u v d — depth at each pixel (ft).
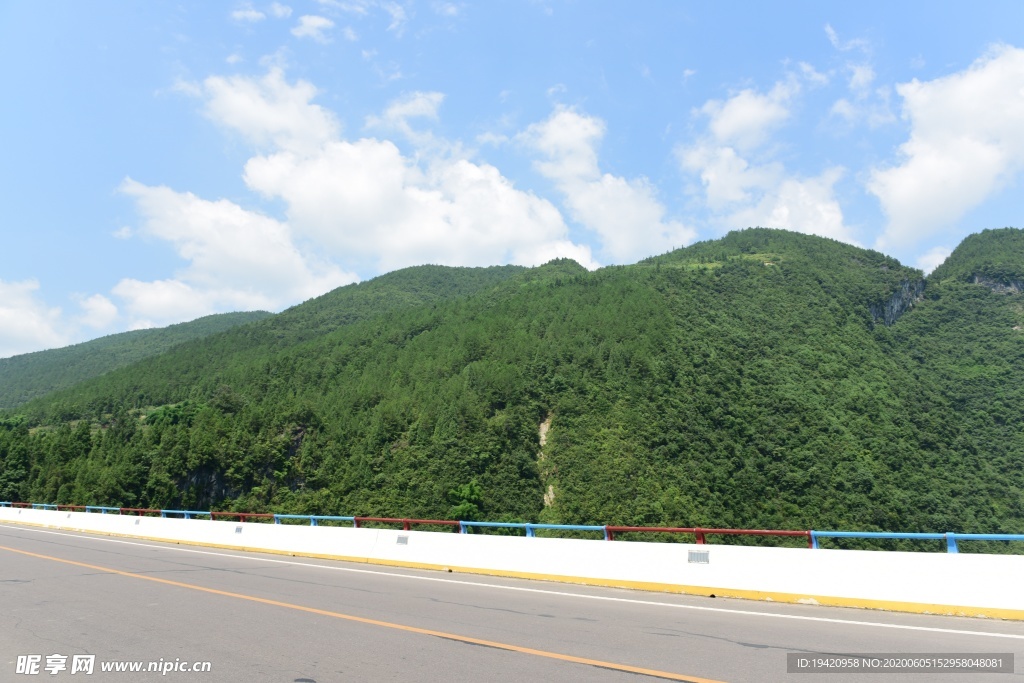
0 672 21.47
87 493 212.43
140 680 20.40
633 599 35.29
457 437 253.03
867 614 29.94
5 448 252.01
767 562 34.99
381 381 336.70
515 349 340.39
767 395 308.40
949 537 30.12
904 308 520.01
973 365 426.51
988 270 545.44
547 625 28.22
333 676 20.54
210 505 236.02
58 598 35.65
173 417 295.89
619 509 214.69
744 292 465.06
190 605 33.45
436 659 22.52
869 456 250.16
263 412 285.64
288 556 60.95
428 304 587.68
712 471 241.14
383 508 217.77
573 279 491.72
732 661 21.98
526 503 230.68
